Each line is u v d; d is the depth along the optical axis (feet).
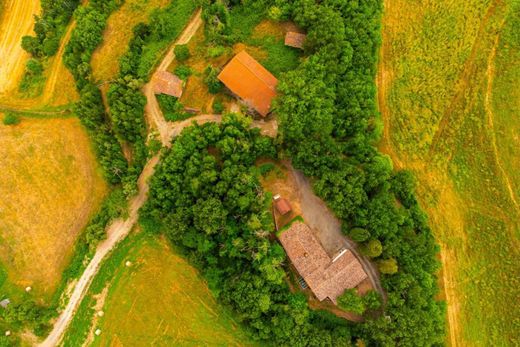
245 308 174.29
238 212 180.65
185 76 203.31
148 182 192.85
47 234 206.90
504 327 189.78
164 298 196.13
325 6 197.36
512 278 192.54
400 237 174.50
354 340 172.04
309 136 179.93
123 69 200.44
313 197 188.24
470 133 203.92
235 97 201.05
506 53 207.92
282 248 178.70
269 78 194.08
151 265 199.41
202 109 203.21
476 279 193.67
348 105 190.80
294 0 200.95
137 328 194.18
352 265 171.22
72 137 214.48
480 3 213.25
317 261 173.78
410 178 189.26
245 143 180.45
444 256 195.11
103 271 200.85
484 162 201.67
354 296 167.84
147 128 205.05
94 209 209.26
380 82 209.15
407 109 206.90
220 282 184.44
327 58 188.24
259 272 177.17
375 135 194.80
